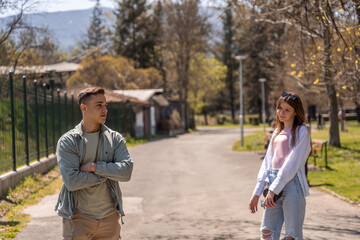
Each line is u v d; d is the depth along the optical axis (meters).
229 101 92.44
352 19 7.96
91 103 3.54
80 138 3.54
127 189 11.59
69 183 3.41
